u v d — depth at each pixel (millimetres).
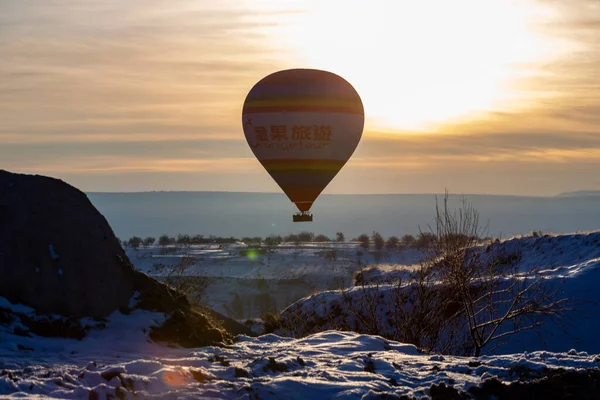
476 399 9906
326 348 13203
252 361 11000
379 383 10219
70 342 11609
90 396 8562
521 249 40625
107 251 14266
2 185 13703
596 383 10609
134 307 13930
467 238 23516
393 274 34000
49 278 12719
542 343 25609
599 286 29078
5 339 11031
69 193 14547
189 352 11969
